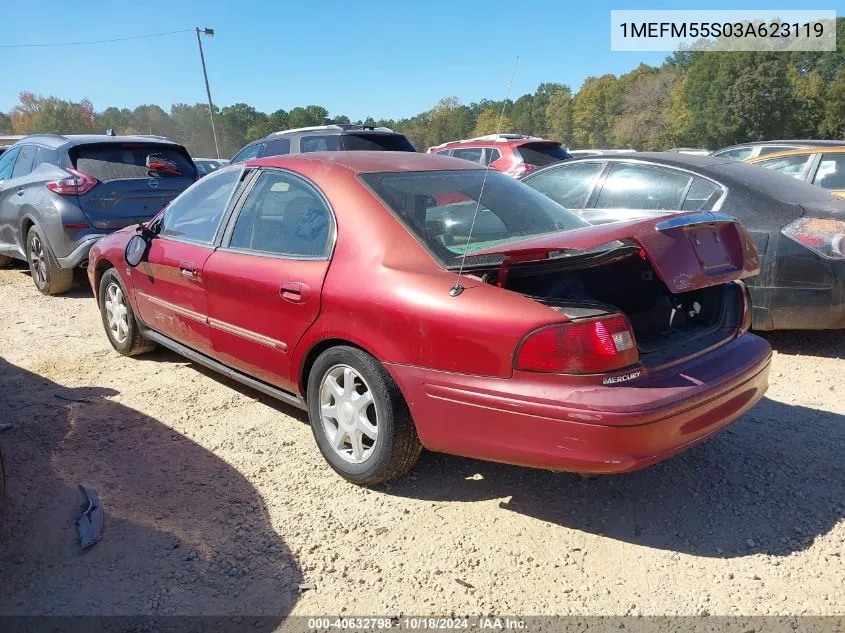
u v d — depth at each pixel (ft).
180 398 14.70
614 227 8.84
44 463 11.73
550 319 8.69
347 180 11.40
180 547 9.46
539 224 11.92
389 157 12.75
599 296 11.04
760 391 10.75
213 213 13.94
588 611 8.24
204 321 13.61
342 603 8.43
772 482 11.04
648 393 8.71
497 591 8.62
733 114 193.47
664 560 9.16
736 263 9.81
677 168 18.56
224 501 10.64
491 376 9.05
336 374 11.06
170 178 25.58
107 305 17.58
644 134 234.79
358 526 10.00
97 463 11.78
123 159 24.63
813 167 27.76
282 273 11.53
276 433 13.03
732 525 9.89
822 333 19.24
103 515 10.12
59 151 24.17
